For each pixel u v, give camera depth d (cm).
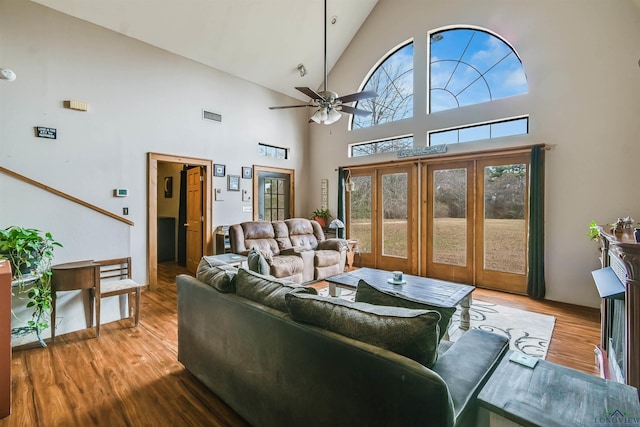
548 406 100
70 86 366
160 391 204
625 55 344
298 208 671
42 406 188
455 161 485
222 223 531
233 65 525
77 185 372
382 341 115
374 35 573
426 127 511
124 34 410
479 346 142
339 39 582
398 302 159
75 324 301
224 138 531
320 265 492
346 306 133
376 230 586
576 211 377
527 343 275
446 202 496
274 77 587
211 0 412
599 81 360
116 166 404
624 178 347
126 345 271
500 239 443
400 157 540
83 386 209
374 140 580
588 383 114
